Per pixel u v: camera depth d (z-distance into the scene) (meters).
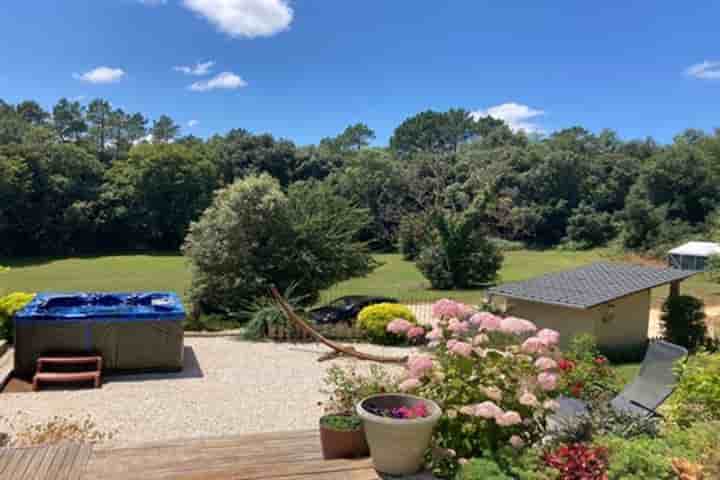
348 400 4.71
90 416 6.99
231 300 15.27
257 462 3.84
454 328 4.08
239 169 54.34
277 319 12.80
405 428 3.44
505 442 3.64
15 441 5.35
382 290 24.58
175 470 3.67
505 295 13.79
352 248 16.86
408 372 4.07
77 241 45.31
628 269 14.69
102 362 9.12
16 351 8.77
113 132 68.31
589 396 5.48
